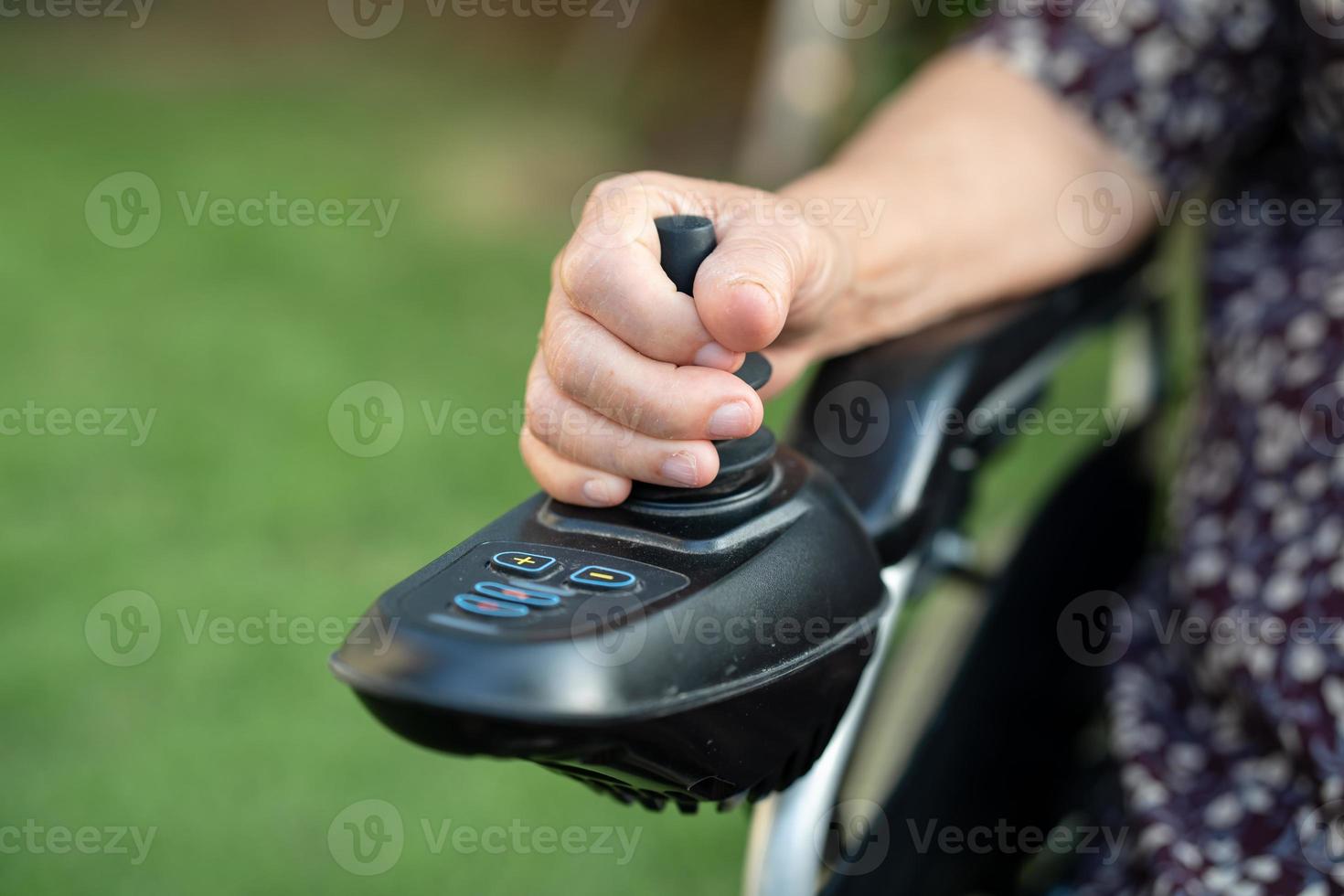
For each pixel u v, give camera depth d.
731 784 0.55
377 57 4.68
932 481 0.71
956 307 0.81
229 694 1.68
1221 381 0.86
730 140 3.68
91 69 4.54
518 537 0.56
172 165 3.63
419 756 1.60
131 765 1.55
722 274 0.55
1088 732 0.90
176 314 2.79
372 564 1.93
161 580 1.89
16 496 2.10
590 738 0.46
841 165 0.84
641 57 4.18
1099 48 0.89
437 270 3.01
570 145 3.75
